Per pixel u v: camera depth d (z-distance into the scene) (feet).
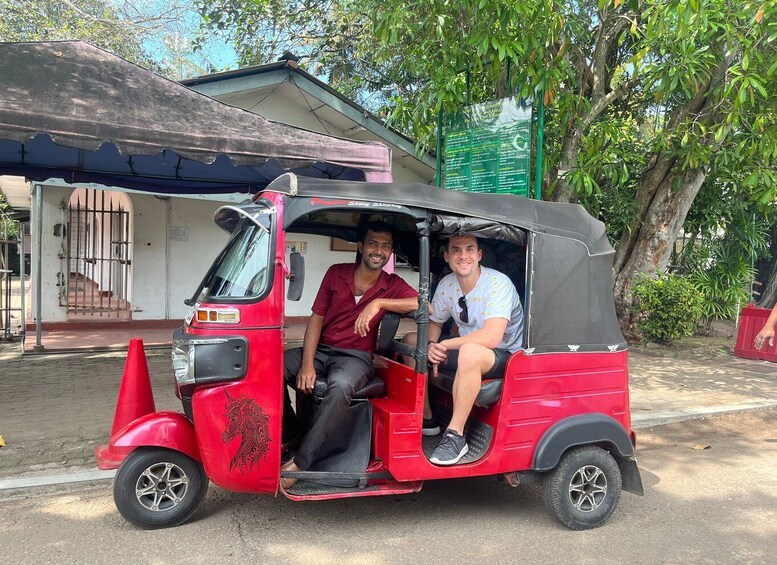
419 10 23.35
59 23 52.26
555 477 12.16
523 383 12.00
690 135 27.37
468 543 11.64
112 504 12.95
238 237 11.93
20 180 37.27
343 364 12.15
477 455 12.11
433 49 24.30
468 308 12.85
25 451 15.51
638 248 33.88
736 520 13.02
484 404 11.93
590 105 27.20
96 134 16.40
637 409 21.29
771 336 15.66
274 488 11.10
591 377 12.57
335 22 46.32
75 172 23.73
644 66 26.20
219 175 25.46
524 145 21.16
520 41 21.18
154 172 24.76
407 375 11.77
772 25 20.66
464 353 11.85
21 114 15.55
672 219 33.01
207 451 10.90
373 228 12.59
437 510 13.21
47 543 11.15
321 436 11.37
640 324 33.19
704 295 36.88
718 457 17.24
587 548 11.58
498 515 13.04
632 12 25.32
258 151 18.49
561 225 12.46
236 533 11.69
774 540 12.10
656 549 11.62
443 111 25.02
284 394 12.89
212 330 10.85
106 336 31.35
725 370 28.02
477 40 20.94
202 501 12.09
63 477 13.79
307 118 34.81
